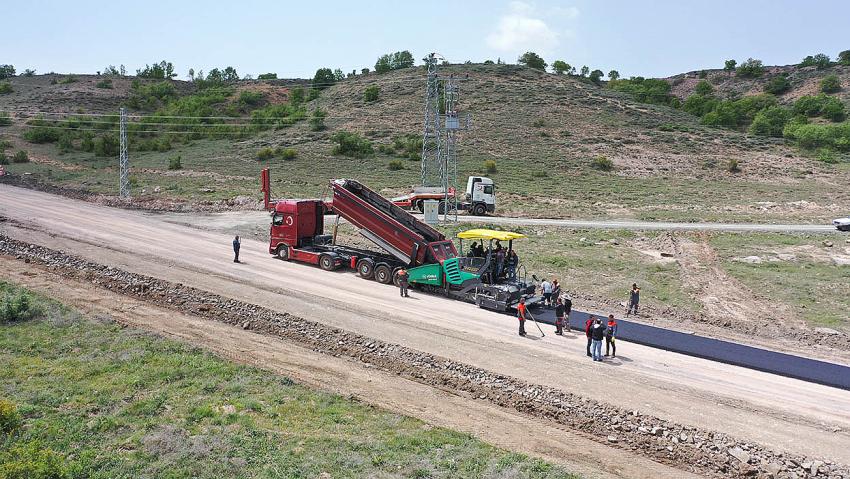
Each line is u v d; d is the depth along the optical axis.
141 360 19.84
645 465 14.91
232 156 82.31
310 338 22.64
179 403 16.83
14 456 12.98
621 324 25.52
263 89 140.38
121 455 13.88
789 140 93.88
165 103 135.62
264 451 14.26
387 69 147.50
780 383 19.72
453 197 51.44
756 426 16.69
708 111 120.25
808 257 38.06
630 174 75.75
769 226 48.25
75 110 121.69
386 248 30.38
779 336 24.95
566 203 59.22
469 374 19.58
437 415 17.19
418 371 20.00
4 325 22.89
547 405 17.72
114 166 76.50
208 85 153.62
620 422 16.72
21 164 75.62
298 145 87.75
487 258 27.36
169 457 13.80
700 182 72.00
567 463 14.81
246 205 51.34
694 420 16.92
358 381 19.31
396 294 28.41
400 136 91.25
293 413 16.61
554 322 25.31
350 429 15.80
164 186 61.31
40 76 158.00
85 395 17.19
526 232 44.41
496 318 25.44
